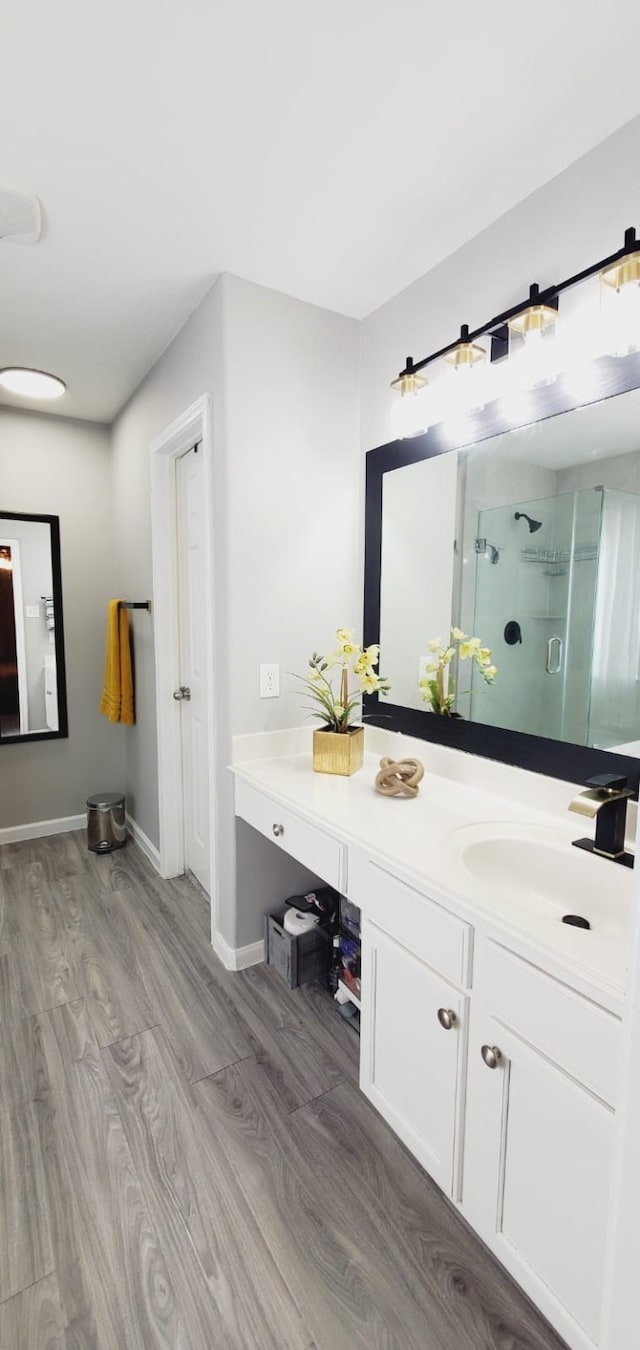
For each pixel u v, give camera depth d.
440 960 1.14
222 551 1.92
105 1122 1.44
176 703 2.71
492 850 1.34
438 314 1.75
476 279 1.61
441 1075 1.16
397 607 1.96
